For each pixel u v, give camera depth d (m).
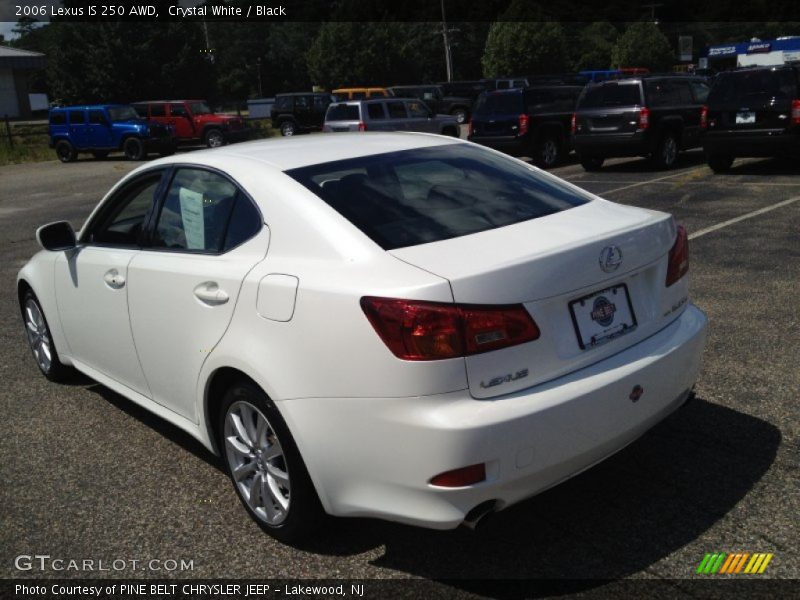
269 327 2.91
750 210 9.48
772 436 3.73
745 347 4.94
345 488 2.77
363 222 2.94
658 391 2.94
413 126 23.45
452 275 2.56
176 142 27.98
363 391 2.61
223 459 3.42
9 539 3.28
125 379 4.11
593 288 2.82
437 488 2.54
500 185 3.40
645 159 17.25
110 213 4.17
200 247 3.44
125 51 46.31
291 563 3.00
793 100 12.02
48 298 4.71
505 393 2.59
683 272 3.28
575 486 3.39
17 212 15.29
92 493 3.64
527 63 69.94
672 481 3.38
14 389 5.10
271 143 3.84
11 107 50.62
